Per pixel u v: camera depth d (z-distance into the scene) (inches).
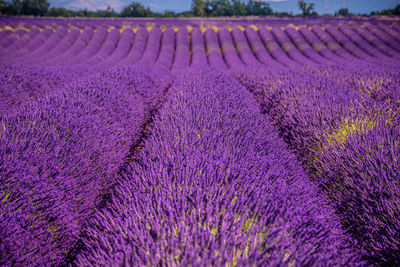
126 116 124.3
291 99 137.2
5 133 74.6
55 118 91.2
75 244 61.9
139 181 60.0
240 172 61.5
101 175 86.0
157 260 36.7
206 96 124.6
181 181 58.3
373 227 61.7
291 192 59.5
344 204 73.4
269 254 39.5
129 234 43.3
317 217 53.5
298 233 46.8
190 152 70.0
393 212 59.7
